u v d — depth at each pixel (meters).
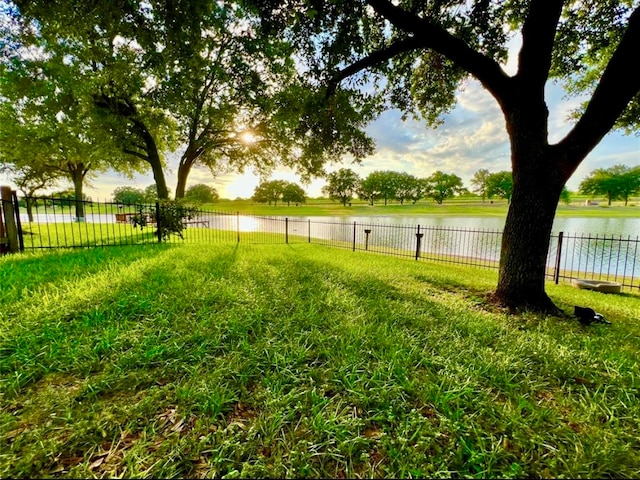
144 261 5.12
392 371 2.07
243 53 8.80
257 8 4.55
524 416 1.71
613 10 4.88
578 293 5.31
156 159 12.49
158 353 2.14
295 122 6.38
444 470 1.32
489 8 4.89
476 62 3.97
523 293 3.89
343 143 7.07
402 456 1.39
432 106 6.91
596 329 3.16
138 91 9.85
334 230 20.95
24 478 1.21
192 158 13.65
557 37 5.48
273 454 1.38
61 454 1.34
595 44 5.37
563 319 3.51
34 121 13.94
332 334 2.68
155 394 1.73
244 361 2.14
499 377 2.07
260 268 5.25
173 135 13.98
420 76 6.56
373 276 5.25
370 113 6.63
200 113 12.08
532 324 3.28
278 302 3.43
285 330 2.70
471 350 2.46
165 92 9.60
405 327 2.93
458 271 6.79
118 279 3.81
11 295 3.07
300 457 1.36
